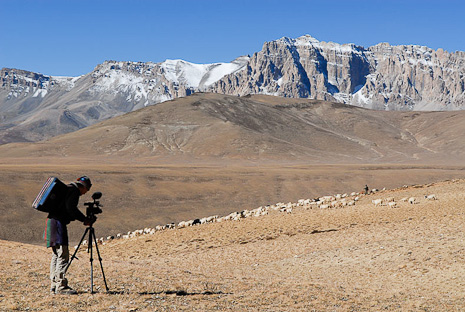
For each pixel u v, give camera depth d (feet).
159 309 37.14
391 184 472.03
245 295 46.21
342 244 90.43
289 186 439.63
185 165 638.53
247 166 637.30
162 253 103.19
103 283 45.85
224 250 98.63
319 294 49.93
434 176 508.53
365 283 61.11
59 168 447.01
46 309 34.86
